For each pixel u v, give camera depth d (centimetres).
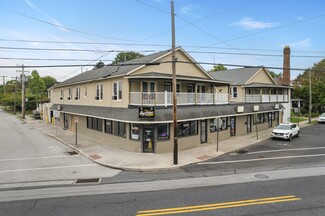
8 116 5600
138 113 1725
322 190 1005
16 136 2672
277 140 2422
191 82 2281
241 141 2359
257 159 1650
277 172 1308
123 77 1970
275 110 3362
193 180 1176
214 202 879
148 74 1888
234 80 3444
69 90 3262
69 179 1214
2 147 2064
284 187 1048
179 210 810
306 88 5353
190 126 2067
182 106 2061
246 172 1317
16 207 856
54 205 871
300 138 2538
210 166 1474
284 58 4019
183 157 1697
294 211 795
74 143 2197
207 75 2475
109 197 947
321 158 1656
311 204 853
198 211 800
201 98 2297
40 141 2355
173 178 1220
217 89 3350
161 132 1836
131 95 1928
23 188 1072
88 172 1348
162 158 1653
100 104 2394
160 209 821
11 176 1264
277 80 4966
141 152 1820
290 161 1579
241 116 2798
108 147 2020
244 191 998
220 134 2441
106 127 2248
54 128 3325
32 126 3616
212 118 2292
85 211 815
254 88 3512
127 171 1380
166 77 1877
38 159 1650
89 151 1866
